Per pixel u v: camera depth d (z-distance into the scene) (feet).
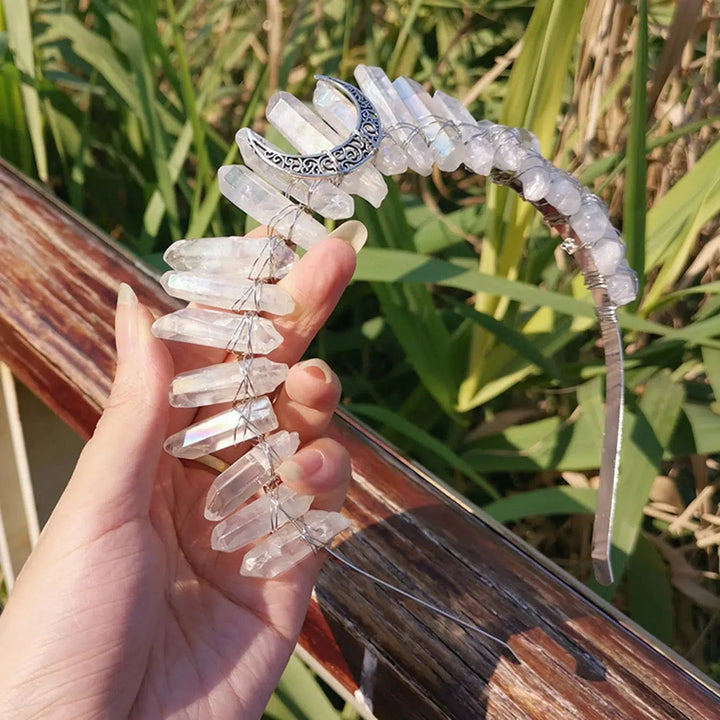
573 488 1.20
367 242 1.31
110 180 1.73
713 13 1.31
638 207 1.13
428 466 1.44
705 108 1.37
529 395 1.50
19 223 0.99
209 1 1.94
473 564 0.72
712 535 1.25
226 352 0.84
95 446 0.69
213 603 0.75
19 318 0.90
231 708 0.71
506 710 0.63
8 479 1.16
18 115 1.55
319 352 1.53
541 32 1.06
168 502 0.79
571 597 0.70
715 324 1.17
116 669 0.66
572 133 1.40
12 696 0.63
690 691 0.63
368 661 0.70
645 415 1.22
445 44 1.73
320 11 1.68
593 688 0.63
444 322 1.57
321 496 0.74
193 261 0.76
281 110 0.77
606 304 0.79
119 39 1.56
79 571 0.66
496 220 1.24
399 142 0.75
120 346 0.73
